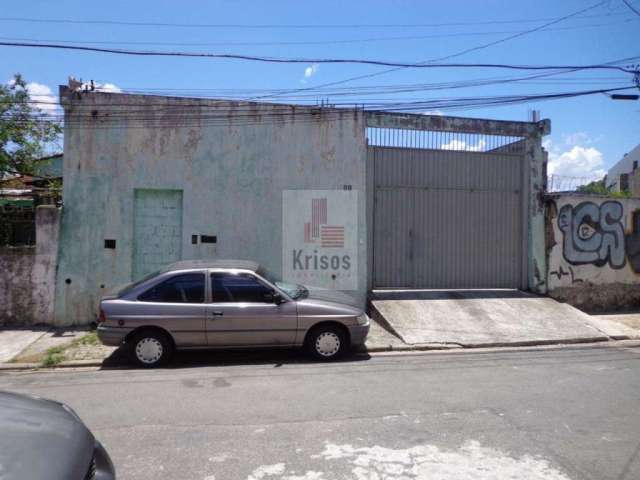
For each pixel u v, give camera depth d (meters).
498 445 4.53
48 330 10.17
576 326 10.48
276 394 6.11
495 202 12.59
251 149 11.24
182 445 4.54
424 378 6.89
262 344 7.78
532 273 12.55
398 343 9.16
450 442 4.60
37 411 3.19
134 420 5.20
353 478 3.91
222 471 4.03
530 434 4.79
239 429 4.93
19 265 10.43
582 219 12.72
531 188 12.59
